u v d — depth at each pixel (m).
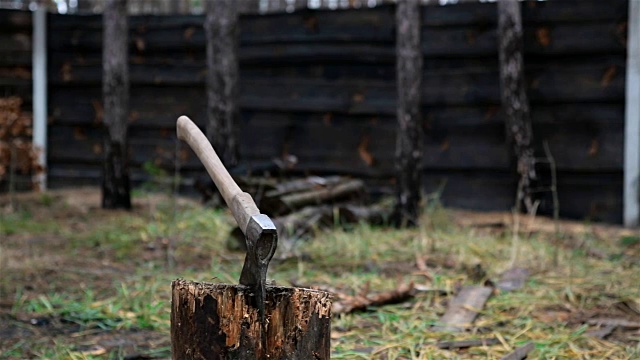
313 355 2.32
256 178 7.22
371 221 7.23
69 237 6.64
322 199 7.14
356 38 8.99
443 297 4.74
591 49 8.29
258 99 9.34
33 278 5.17
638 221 8.14
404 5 7.38
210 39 8.26
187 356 2.37
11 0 11.80
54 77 9.91
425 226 7.15
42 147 9.75
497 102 8.58
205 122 9.54
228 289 2.28
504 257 5.95
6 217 7.56
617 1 8.17
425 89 8.84
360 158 9.09
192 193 9.52
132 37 9.71
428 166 8.88
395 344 3.70
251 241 2.18
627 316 4.36
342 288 4.89
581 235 7.09
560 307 4.53
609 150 8.26
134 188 9.74
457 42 8.75
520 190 8.23
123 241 6.40
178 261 5.81
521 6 8.48
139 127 9.75
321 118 9.20
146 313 4.24
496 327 4.10
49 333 3.98
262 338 2.27
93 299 4.67
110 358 3.52
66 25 9.87
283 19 9.24
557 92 8.38
